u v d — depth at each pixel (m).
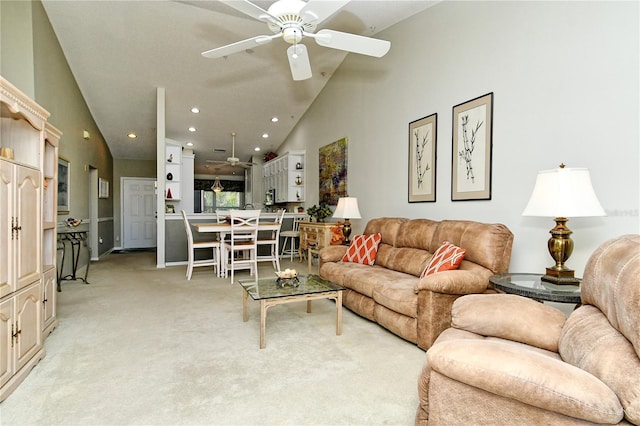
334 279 3.60
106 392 1.89
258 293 2.63
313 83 6.27
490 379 1.05
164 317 3.20
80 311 3.37
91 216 6.90
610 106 2.24
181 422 1.63
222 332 2.82
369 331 2.87
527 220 2.78
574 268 2.45
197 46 4.99
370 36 4.72
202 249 6.29
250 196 10.28
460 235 2.89
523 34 2.80
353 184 5.39
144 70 5.44
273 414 1.70
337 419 1.67
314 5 2.38
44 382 1.99
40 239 2.29
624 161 2.17
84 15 4.32
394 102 4.42
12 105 2.00
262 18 2.61
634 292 1.02
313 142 6.81
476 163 3.23
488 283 2.52
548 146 2.62
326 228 5.49
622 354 1.03
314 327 2.96
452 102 3.51
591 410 0.92
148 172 9.02
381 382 2.02
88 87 5.70
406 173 4.21
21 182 2.05
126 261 6.64
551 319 1.60
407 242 3.52
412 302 2.55
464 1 3.37
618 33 2.19
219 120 7.19
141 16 4.40
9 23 3.64
